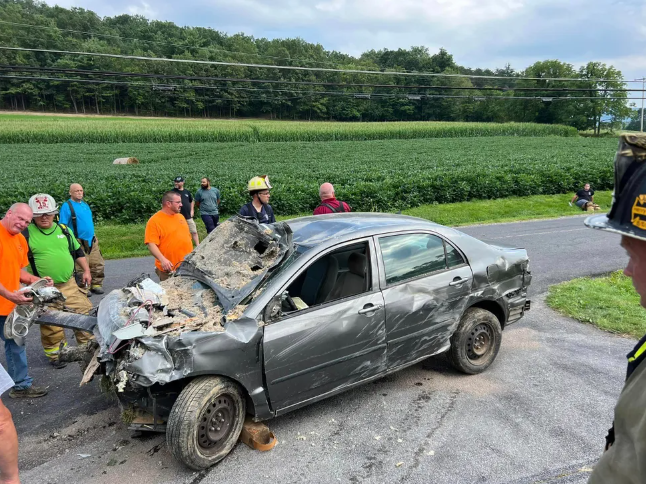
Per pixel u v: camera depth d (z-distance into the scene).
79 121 70.81
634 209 1.12
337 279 4.06
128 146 50.28
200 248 4.53
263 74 82.56
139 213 15.78
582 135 87.81
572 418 4.00
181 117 97.44
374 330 4.07
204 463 3.40
